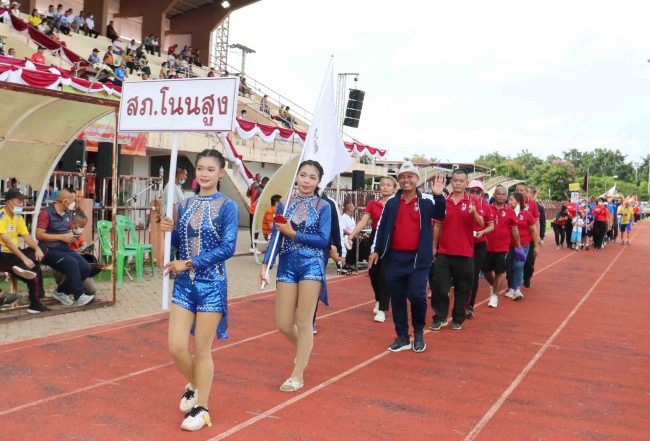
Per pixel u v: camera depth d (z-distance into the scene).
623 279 13.48
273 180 14.31
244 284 11.08
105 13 30.30
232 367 5.90
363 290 10.98
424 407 4.94
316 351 6.62
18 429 4.28
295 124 35.12
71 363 5.85
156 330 7.25
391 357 6.45
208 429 4.36
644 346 7.22
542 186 68.94
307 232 5.28
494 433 4.43
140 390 5.14
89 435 4.20
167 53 33.81
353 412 4.78
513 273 10.32
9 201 7.53
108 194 13.46
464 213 7.62
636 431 4.54
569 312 9.33
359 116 23.44
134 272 11.70
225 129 5.20
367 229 13.36
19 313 7.73
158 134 20.09
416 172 6.45
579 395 5.34
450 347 6.95
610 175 106.00
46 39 19.30
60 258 8.12
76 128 10.14
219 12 36.50
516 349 6.93
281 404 4.91
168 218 4.49
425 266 6.53
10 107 9.09
